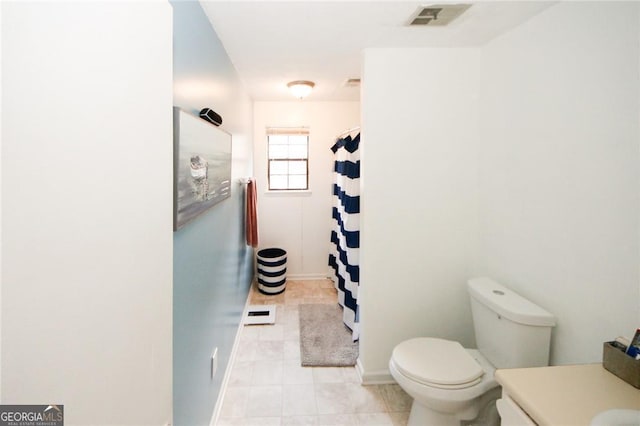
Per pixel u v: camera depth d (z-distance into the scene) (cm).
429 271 205
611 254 116
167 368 80
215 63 169
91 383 53
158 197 74
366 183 198
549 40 143
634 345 99
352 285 260
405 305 206
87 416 52
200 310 146
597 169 121
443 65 196
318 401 187
